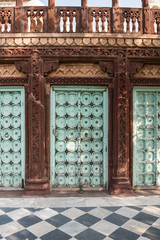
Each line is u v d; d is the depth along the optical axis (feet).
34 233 8.46
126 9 13.66
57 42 13.21
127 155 13.47
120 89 13.44
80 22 13.52
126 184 13.20
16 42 13.23
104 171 14.03
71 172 14.14
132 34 13.33
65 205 11.34
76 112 14.17
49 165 13.62
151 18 13.70
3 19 13.74
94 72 13.99
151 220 9.56
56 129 14.07
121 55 13.46
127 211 10.57
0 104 14.26
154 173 14.40
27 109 13.66
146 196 12.87
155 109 14.47
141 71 14.16
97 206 11.22
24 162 13.99
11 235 8.32
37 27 13.48
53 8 13.35
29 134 13.28
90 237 8.16
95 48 13.39
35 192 12.90
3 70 14.02
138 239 8.00
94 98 14.23
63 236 8.23
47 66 13.46
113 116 13.62
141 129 14.46
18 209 10.82
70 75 13.94
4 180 14.20
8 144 14.21
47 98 13.60
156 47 13.62
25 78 13.71
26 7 13.46
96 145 14.23
